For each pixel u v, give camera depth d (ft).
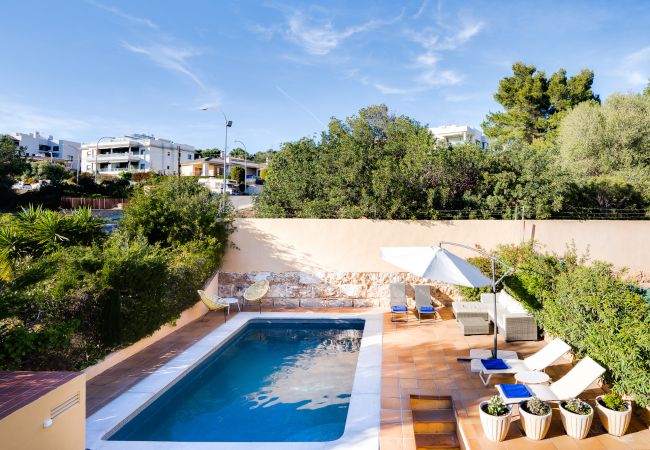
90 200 131.95
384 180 52.60
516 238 46.11
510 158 58.29
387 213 52.21
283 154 73.05
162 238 46.57
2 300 20.61
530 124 102.53
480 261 42.37
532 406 18.90
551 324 27.25
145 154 242.78
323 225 47.62
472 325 35.12
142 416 23.27
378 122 73.87
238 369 31.04
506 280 36.88
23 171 133.80
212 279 46.75
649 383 18.13
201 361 31.12
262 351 35.06
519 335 33.04
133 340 31.12
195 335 36.99
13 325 22.90
